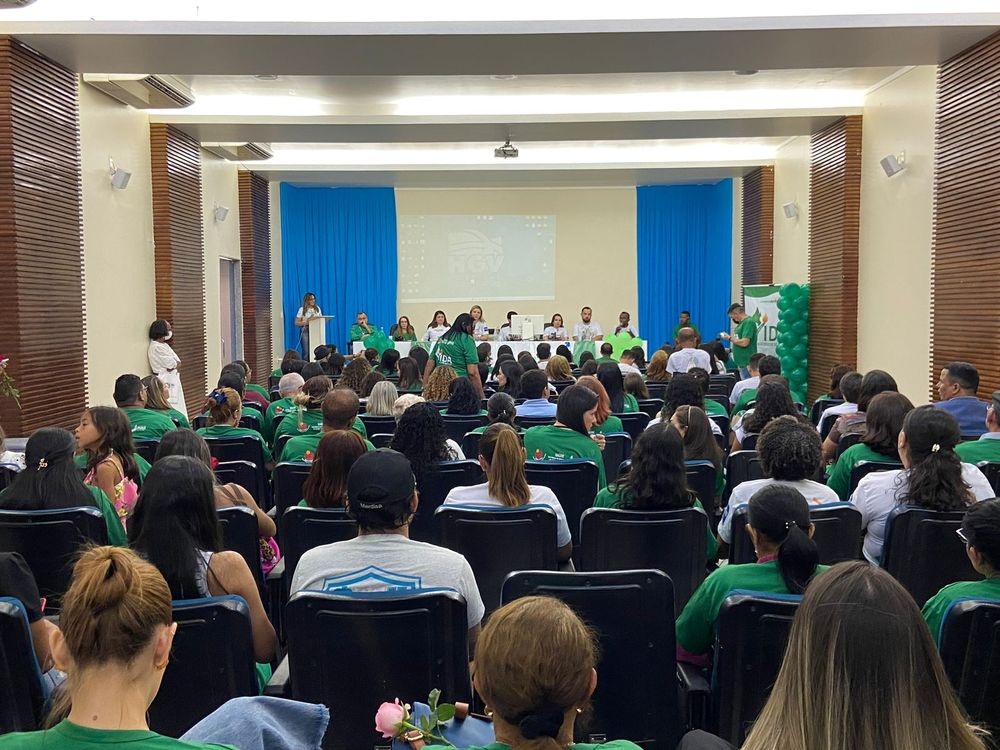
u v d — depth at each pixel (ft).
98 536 10.40
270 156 42.55
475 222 56.13
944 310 26.11
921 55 24.85
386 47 23.18
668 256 54.95
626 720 7.72
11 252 22.30
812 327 37.68
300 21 22.00
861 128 33.17
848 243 33.71
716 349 35.24
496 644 4.03
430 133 35.73
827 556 10.71
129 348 30.60
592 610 7.59
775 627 7.15
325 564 8.02
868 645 3.56
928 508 10.42
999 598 7.11
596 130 35.50
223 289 44.45
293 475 13.87
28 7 21.80
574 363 43.83
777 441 11.34
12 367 22.47
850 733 3.52
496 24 21.97
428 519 13.74
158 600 4.19
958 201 25.13
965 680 6.91
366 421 18.98
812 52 24.16
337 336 54.60
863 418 15.78
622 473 13.55
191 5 22.20
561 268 56.75
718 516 15.17
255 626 8.36
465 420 19.30
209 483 8.34
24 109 22.74
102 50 23.40
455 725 5.70
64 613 4.09
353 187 54.24
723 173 48.21
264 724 4.84
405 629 7.30
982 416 17.07
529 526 10.99
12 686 6.68
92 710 4.05
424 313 56.08
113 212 29.22
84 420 12.94
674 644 7.65
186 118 32.94
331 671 7.35
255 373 46.26
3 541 10.23
